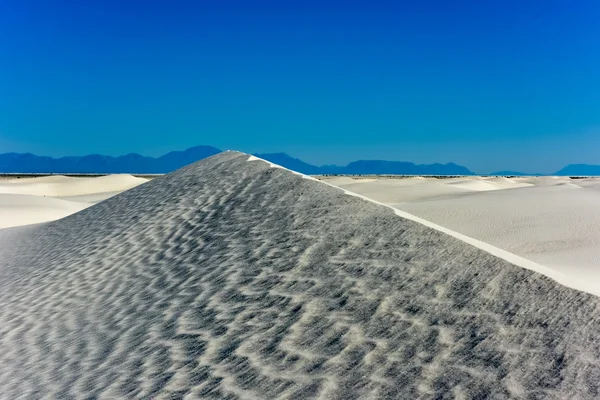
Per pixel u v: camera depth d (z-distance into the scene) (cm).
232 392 448
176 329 600
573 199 2059
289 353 498
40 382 545
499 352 449
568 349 437
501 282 560
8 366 609
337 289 612
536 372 418
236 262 768
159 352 552
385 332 507
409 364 452
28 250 1322
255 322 574
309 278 657
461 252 646
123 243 1045
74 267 981
